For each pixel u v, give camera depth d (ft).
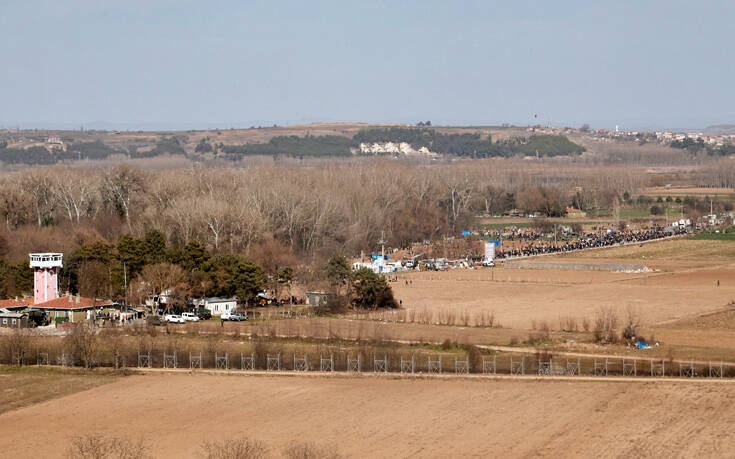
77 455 621.72
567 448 620.49
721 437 637.71
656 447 620.90
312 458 599.16
